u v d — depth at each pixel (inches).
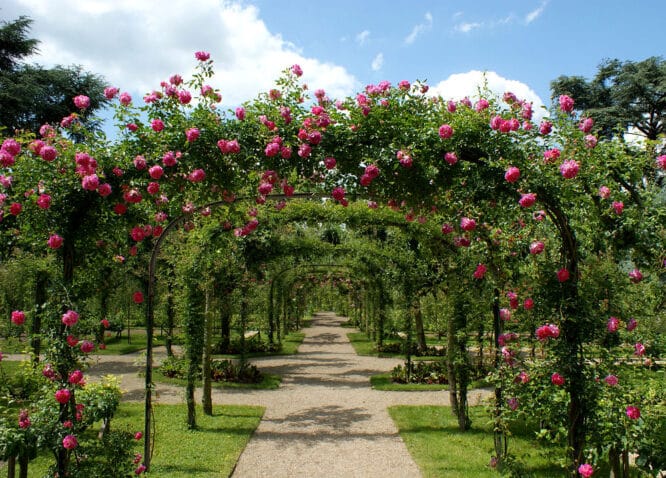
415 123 138.6
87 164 122.1
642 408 123.1
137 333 818.2
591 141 124.7
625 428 119.6
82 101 135.6
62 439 121.3
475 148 134.6
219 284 385.1
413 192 140.6
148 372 191.2
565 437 131.6
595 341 129.9
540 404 132.1
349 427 261.7
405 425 260.4
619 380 128.3
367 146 138.8
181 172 140.3
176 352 563.8
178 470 189.5
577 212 133.9
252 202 175.5
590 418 122.5
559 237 138.6
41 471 181.8
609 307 126.6
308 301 1101.1
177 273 276.7
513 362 138.2
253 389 367.6
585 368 123.9
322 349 640.4
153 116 140.1
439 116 137.8
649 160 130.3
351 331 933.8
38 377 134.9
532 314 131.0
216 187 145.9
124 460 141.4
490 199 132.4
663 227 125.9
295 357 557.0
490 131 133.0
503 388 143.9
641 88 470.6
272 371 458.9
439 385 372.2
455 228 160.1
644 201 129.0
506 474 147.9
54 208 128.0
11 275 350.9
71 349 124.3
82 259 137.9
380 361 525.3
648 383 133.6
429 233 247.6
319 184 148.0
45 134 131.0
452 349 275.1
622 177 130.3
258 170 145.6
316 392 358.9
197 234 258.2
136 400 312.8
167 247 321.1
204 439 231.9
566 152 125.7
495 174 130.3
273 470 195.8
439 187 139.3
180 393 339.0
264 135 138.3
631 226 125.5
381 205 158.7
